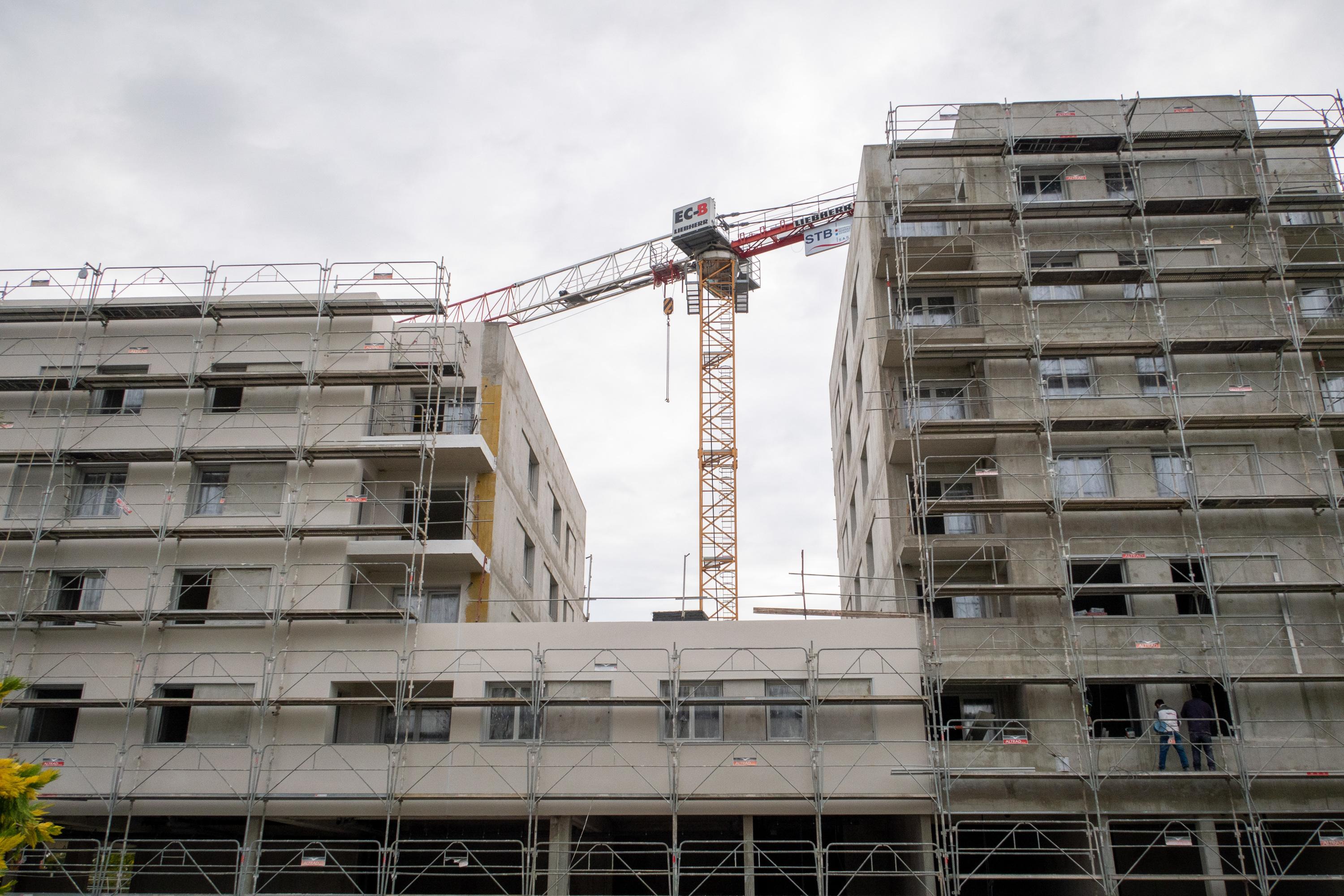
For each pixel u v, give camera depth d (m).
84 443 37.44
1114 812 31.36
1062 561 33.50
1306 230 38.09
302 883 37.81
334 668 33.94
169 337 38.88
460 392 39.31
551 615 51.12
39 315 38.34
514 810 31.98
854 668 32.81
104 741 33.69
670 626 33.50
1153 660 33.00
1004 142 38.41
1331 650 32.94
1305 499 33.75
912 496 37.69
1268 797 31.42
